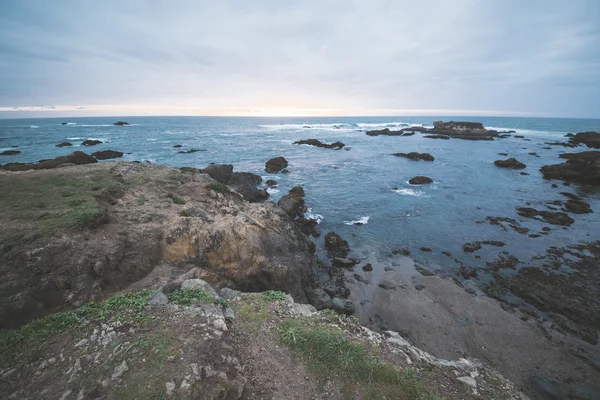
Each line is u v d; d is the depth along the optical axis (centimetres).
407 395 499
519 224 2062
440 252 1686
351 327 688
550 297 1280
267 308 715
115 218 1091
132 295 691
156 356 484
